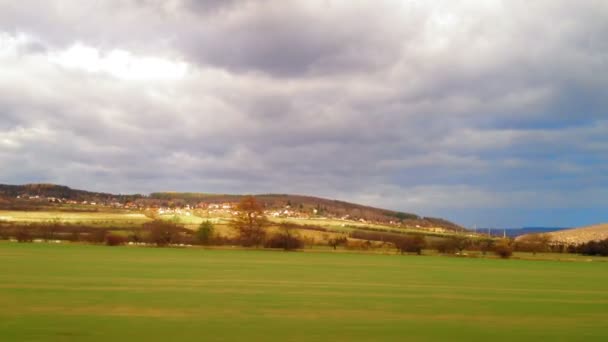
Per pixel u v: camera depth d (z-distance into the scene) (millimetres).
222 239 120500
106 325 27703
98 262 69125
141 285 45094
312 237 133750
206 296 39031
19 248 95125
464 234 168750
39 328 26781
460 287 50312
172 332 26328
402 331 27812
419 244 116625
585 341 26406
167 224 122000
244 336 25781
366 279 55875
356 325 29094
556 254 127562
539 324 30750
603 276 68812
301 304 36219
